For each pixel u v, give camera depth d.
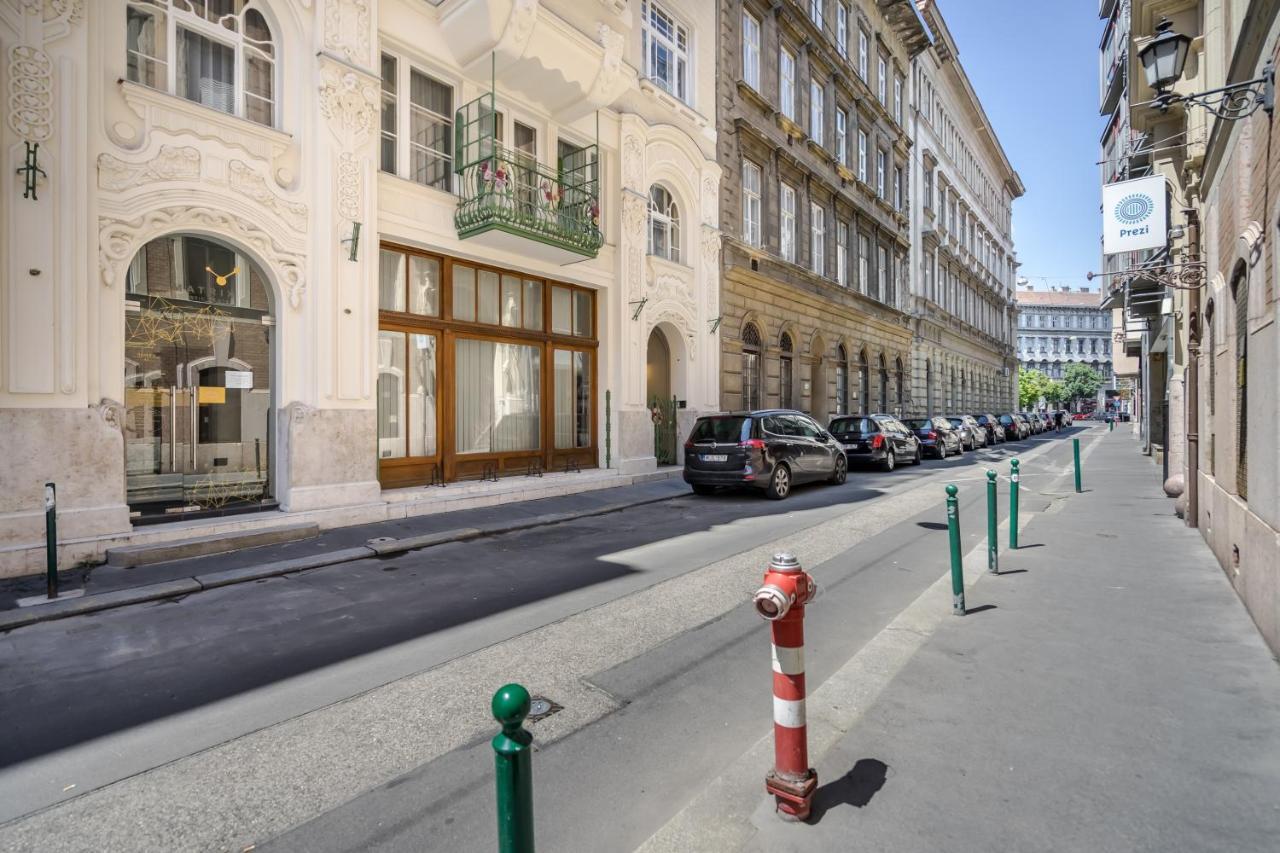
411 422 10.54
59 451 6.56
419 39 10.27
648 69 14.85
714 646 4.54
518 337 12.23
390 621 5.16
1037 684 3.78
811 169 21.41
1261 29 4.34
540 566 6.89
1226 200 5.72
